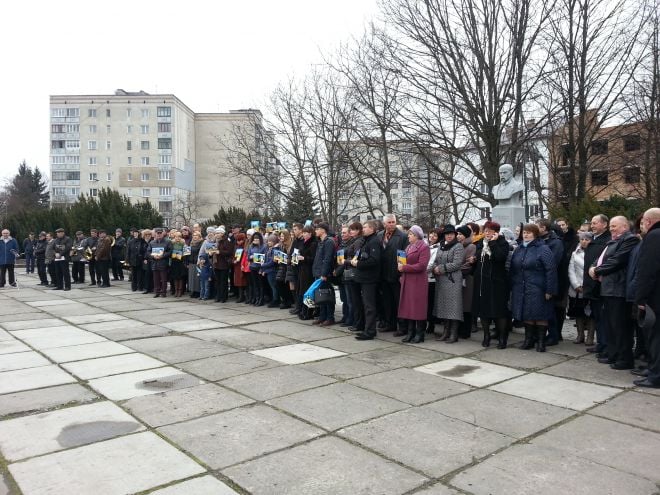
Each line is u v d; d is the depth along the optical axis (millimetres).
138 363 6379
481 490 3172
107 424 4301
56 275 15742
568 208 14250
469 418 4430
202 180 73562
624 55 15625
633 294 5676
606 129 20000
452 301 7438
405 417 4449
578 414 4543
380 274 8242
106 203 26812
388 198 18969
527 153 17594
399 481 3287
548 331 7543
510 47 15680
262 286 11578
